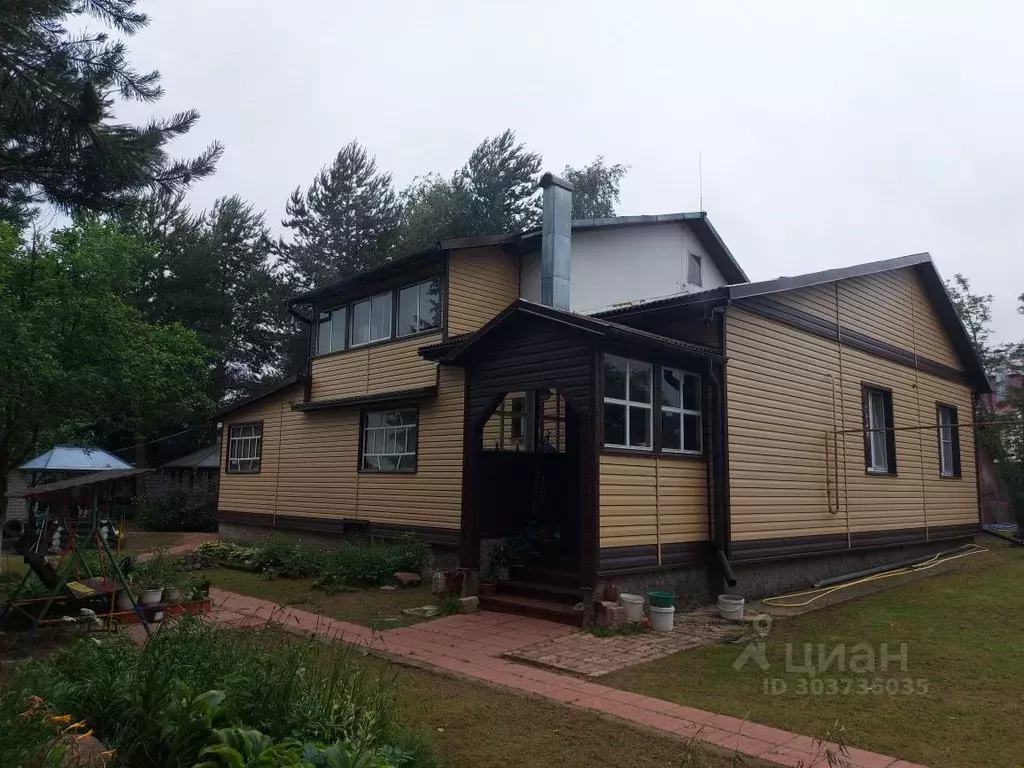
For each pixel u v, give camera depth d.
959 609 9.35
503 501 10.66
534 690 6.22
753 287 10.19
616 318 10.64
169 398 17.77
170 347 16.98
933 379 15.66
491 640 8.03
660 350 9.35
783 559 10.96
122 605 8.28
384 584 11.48
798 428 11.48
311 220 32.19
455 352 10.20
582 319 8.70
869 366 13.44
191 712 3.97
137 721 4.23
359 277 14.77
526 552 10.34
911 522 14.09
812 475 11.66
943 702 5.86
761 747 4.93
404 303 14.23
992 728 5.28
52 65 6.47
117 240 14.03
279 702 4.34
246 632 6.95
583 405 8.81
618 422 9.09
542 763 4.63
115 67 6.81
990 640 7.78
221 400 30.94
